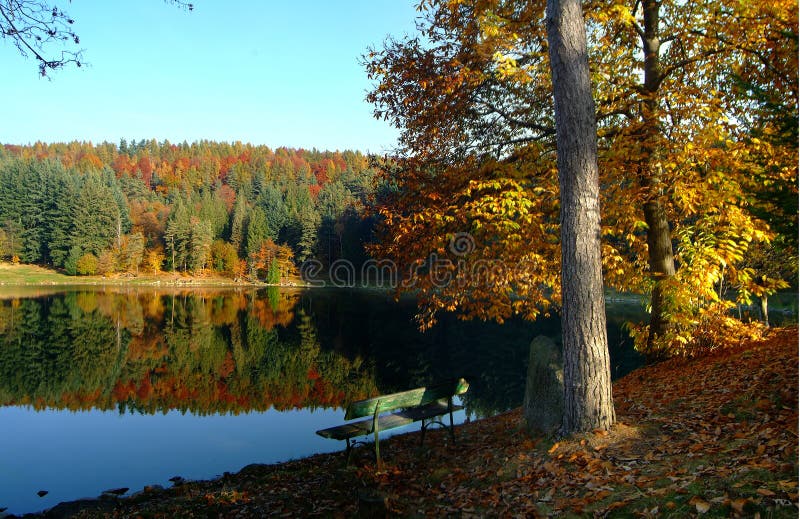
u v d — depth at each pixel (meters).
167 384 17.38
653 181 8.34
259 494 6.03
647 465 4.25
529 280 8.65
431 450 6.72
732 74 8.01
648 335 9.92
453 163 9.47
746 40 7.98
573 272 5.32
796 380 5.42
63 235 77.75
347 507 5.06
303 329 30.02
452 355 21.61
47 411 13.94
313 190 119.94
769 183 7.70
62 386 17.08
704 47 8.52
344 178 106.38
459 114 9.05
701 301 8.69
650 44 8.79
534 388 6.15
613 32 9.34
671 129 8.07
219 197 103.62
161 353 23.06
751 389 5.63
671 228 11.39
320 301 48.69
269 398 15.38
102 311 38.88
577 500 3.92
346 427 6.34
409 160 9.59
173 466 9.44
